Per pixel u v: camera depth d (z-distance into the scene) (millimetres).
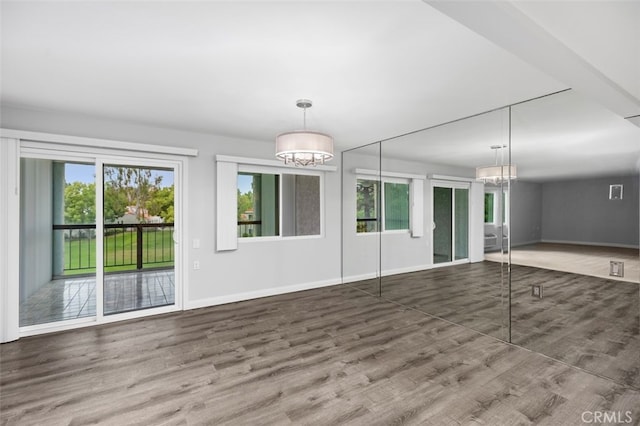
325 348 2795
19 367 2475
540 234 2824
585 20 1447
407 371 2387
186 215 3908
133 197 3688
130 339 3008
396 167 4285
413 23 1663
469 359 2582
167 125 3680
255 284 4434
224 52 1988
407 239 4160
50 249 3271
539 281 2820
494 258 3184
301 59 2078
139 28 1725
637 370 2256
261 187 4543
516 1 1166
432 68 2193
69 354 2695
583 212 2564
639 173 2275
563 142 2635
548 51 1412
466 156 3398
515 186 2975
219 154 4145
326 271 5109
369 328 3277
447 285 3664
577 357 2533
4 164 2920
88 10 1554
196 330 3230
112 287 3592
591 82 1758
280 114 3252
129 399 2049
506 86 2498
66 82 2455
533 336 2822
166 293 3912
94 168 3455
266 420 1835
